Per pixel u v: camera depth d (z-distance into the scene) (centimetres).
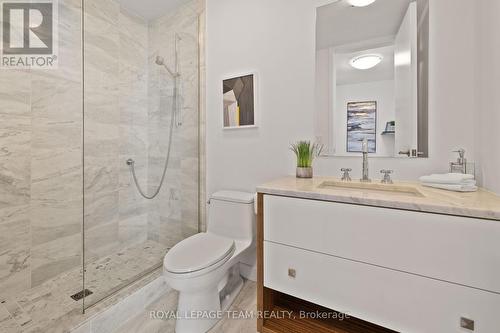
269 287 116
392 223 87
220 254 126
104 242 191
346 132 145
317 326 119
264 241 116
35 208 154
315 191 104
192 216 200
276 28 162
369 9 139
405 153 132
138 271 165
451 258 78
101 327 121
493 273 73
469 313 77
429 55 124
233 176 183
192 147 199
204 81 192
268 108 167
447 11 119
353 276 95
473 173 113
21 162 148
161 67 214
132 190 212
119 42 199
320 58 150
